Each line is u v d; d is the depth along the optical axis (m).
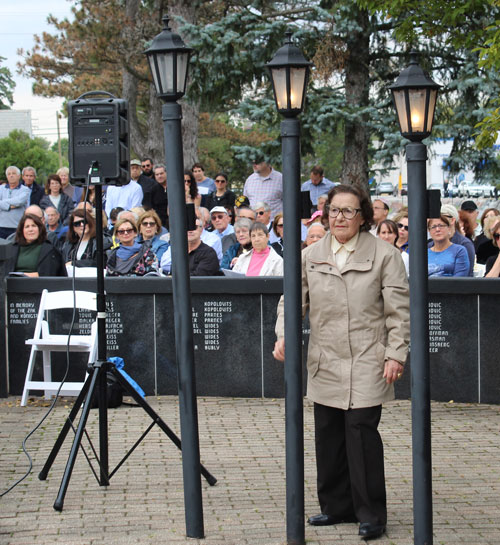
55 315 9.40
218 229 12.02
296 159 5.09
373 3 10.62
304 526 5.15
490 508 5.76
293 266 5.11
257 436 7.64
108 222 13.47
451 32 10.92
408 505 5.80
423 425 4.77
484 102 17.64
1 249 9.17
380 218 11.08
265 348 9.14
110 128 6.18
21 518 5.66
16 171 14.96
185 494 5.30
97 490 6.21
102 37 26.84
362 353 5.22
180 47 5.20
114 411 8.56
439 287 8.79
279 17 20.30
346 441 5.29
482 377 8.80
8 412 8.64
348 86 18.39
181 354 5.29
